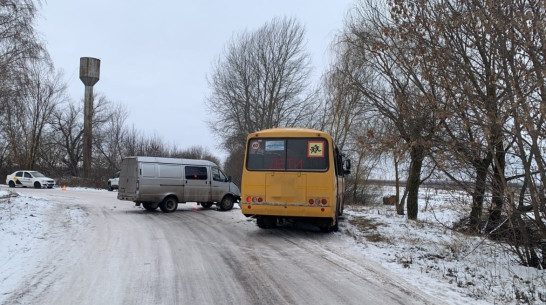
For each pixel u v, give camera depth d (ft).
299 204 36.60
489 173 27.45
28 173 126.11
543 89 22.54
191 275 23.26
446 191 32.01
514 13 22.74
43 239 33.47
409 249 32.24
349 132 81.92
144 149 189.88
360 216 50.90
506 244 30.04
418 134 28.43
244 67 119.85
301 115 116.26
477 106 25.29
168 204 57.72
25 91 49.34
